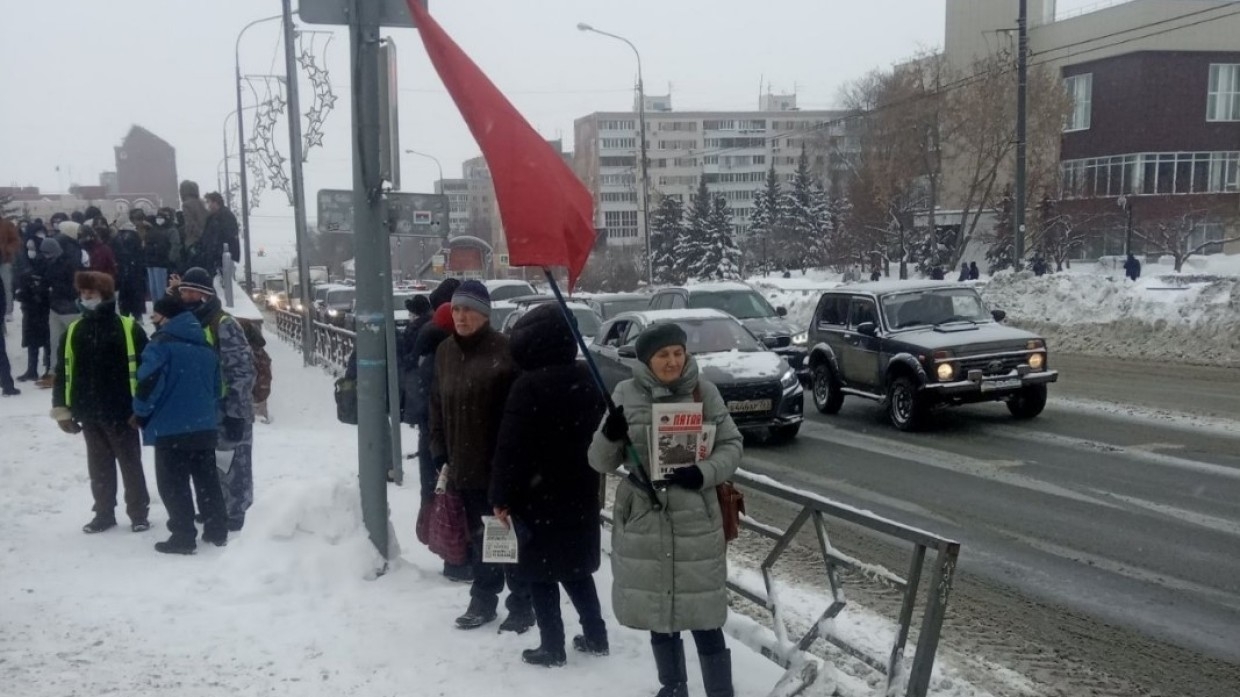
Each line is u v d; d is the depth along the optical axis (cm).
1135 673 474
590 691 404
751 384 1105
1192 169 5206
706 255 6150
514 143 407
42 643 452
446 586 541
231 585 522
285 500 560
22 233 1512
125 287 1439
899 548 706
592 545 429
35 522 688
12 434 959
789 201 6875
